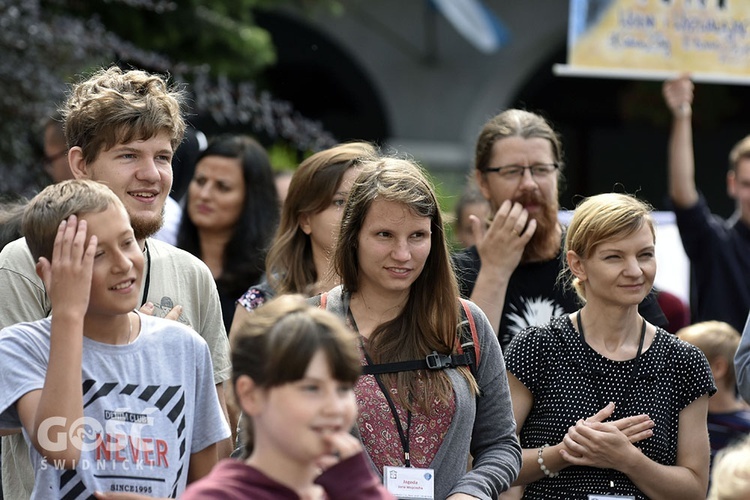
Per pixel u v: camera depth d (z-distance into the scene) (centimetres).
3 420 849
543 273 1248
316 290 1191
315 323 684
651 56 1758
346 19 3647
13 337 854
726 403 1398
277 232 1259
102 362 852
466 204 1736
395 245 938
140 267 855
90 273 818
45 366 848
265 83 3119
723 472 893
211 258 1475
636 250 1059
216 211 1457
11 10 1925
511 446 966
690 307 1695
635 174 4103
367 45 3669
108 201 847
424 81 3675
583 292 1133
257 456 692
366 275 962
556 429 1066
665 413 1060
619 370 1067
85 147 980
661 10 1758
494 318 1213
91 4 2316
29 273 955
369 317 970
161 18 2408
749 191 1697
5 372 841
